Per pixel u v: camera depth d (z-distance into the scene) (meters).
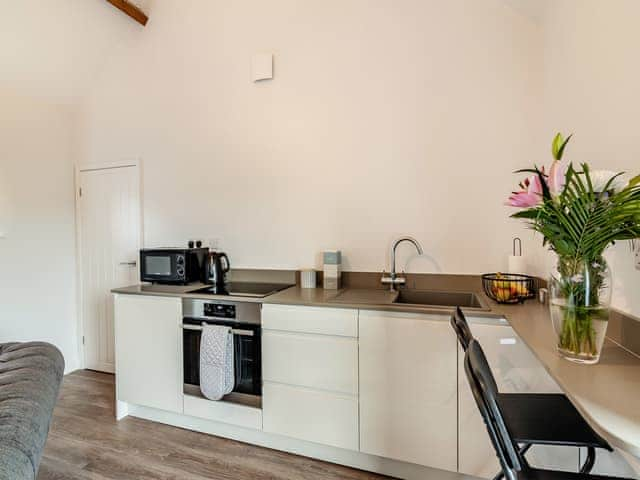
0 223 2.70
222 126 2.73
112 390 2.82
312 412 1.89
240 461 1.92
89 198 3.21
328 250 2.45
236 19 2.66
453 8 2.13
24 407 0.72
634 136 1.07
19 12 2.44
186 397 2.18
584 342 1.01
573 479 0.95
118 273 3.12
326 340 1.85
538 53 1.98
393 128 2.28
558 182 0.98
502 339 1.60
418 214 2.24
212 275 2.52
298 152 2.51
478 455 1.61
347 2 2.36
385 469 1.82
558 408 1.31
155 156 2.96
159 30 2.90
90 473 1.81
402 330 1.72
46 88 2.94
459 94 2.14
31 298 2.90
